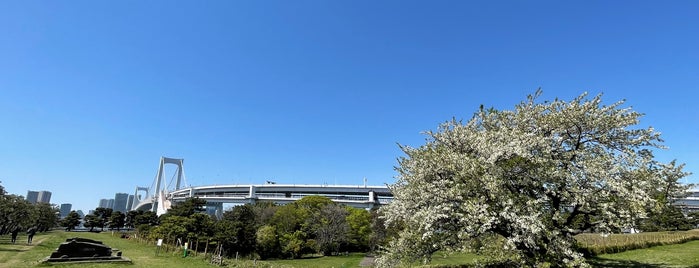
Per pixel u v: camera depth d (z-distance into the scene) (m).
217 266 30.80
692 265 25.91
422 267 25.98
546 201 18.16
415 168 20.16
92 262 28.70
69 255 29.20
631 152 18.84
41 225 92.25
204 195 151.88
